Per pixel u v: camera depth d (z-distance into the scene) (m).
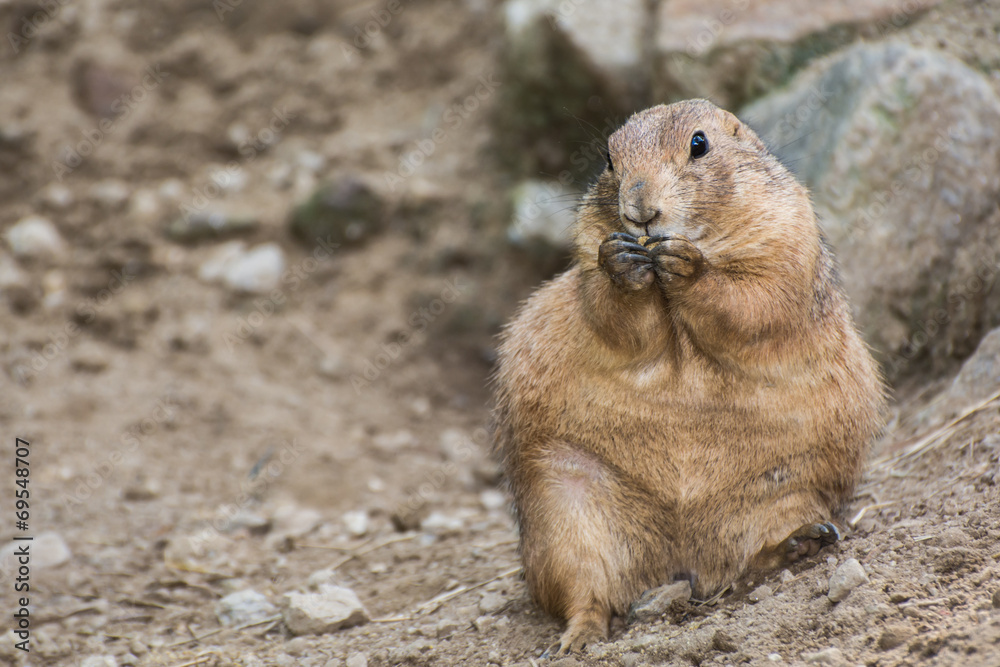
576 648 6.88
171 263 16.36
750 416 7.08
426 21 18.67
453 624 7.96
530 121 16.55
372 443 13.85
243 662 7.95
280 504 12.15
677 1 14.91
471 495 12.45
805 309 7.05
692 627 6.73
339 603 8.55
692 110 7.59
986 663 5.21
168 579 9.97
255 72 18.28
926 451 8.75
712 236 7.14
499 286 16.31
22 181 16.88
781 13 14.25
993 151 11.52
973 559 6.32
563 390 7.36
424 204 16.89
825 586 6.61
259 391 14.59
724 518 7.35
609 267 6.65
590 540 7.26
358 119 18.05
